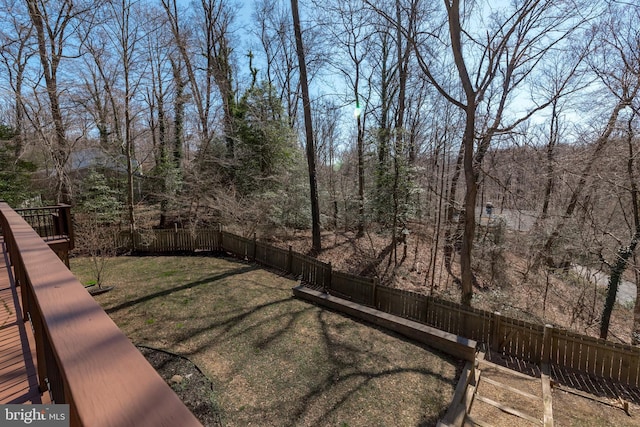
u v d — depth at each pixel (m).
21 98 9.59
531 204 8.65
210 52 14.86
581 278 9.23
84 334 0.87
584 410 4.19
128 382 0.68
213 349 4.81
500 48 6.60
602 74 7.08
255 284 7.78
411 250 11.79
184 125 13.40
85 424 0.56
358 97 12.45
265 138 12.62
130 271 8.63
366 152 10.55
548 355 5.18
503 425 3.77
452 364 4.66
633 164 6.84
